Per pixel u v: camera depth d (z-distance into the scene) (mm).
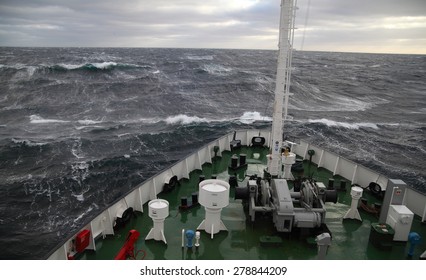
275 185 8422
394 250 8039
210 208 8078
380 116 42625
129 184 20609
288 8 8703
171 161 24578
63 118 36469
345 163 12156
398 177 23297
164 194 10711
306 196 8570
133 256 7438
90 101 44531
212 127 34188
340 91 60969
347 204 10273
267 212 8773
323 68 105938
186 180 11781
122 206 9023
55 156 24922
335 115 41875
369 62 152250
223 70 79750
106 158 24656
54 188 19891
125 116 37719
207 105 44375
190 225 8906
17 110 39375
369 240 8359
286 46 8984
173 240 8188
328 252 7898
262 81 63625
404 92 64500
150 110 40719
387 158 26953
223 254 7699
